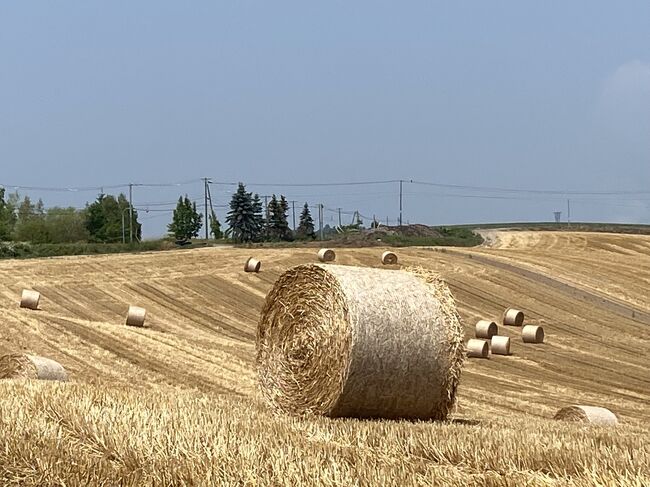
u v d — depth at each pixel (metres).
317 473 11.80
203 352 41.16
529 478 11.54
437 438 15.07
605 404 35.72
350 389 20.75
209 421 16.14
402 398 21.22
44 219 153.00
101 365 36.84
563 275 76.19
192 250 84.94
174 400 19.92
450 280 71.38
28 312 48.78
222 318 58.22
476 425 20.14
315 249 85.50
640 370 45.50
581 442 15.45
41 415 16.75
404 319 21.14
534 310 63.84
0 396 19.17
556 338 55.31
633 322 61.50
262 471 12.24
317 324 21.89
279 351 22.81
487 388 38.06
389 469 11.96
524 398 35.81
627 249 102.62
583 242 109.19
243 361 39.53
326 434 15.76
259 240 143.62
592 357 49.09
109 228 153.62
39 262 72.44
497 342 48.72
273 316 23.09
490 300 66.12
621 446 15.30
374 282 21.56
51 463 13.45
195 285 67.12
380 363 20.83
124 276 68.50
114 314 57.12
